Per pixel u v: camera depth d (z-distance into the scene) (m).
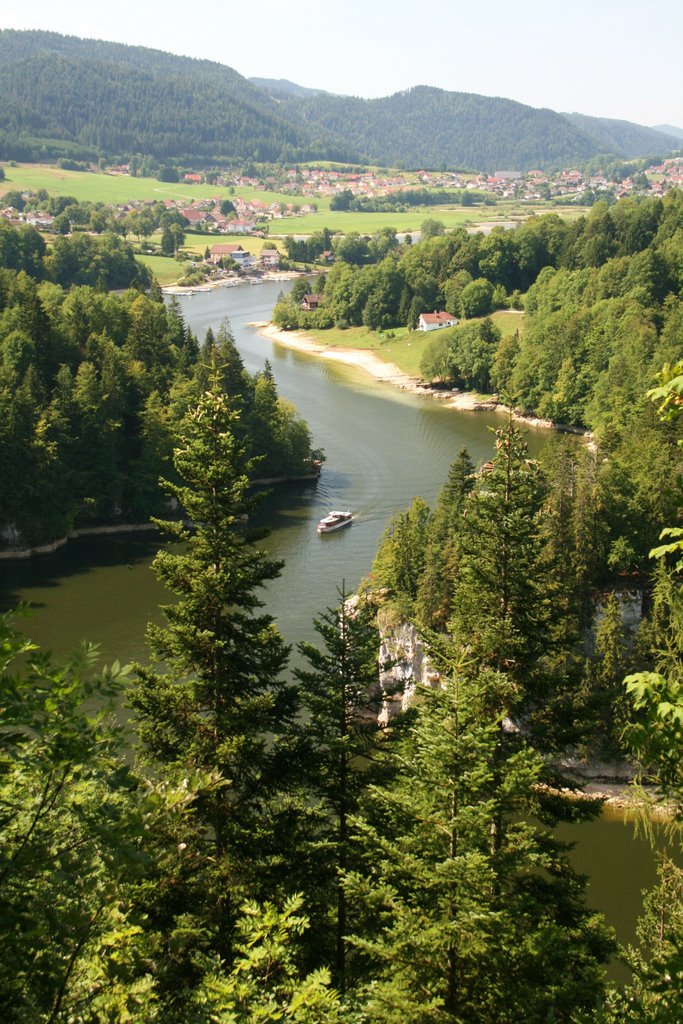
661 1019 14.67
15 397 100.69
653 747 15.30
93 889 14.32
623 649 60.44
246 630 28.61
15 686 12.71
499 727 27.28
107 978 15.45
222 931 25.17
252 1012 17.88
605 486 68.25
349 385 170.25
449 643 27.95
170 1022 17.94
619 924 44.97
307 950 26.55
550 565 30.16
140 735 27.75
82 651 13.32
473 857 20.75
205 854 26.41
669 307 156.00
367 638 29.52
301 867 27.41
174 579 28.17
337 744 27.70
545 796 27.56
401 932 21.72
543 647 29.16
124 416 114.88
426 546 71.50
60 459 104.25
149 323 125.81
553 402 146.50
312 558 91.81
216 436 28.53
